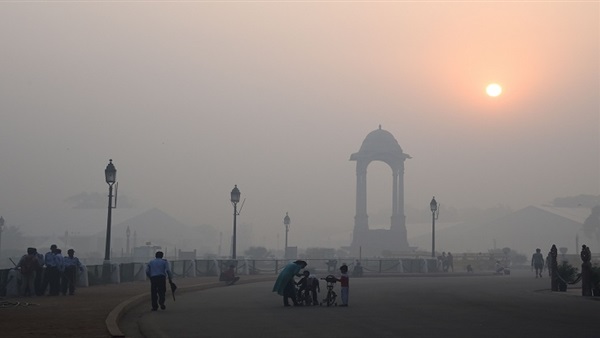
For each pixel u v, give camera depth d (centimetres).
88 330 1905
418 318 2348
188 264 5550
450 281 5100
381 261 7106
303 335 1914
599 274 3466
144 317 2427
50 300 2945
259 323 2216
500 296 3409
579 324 2172
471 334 1920
